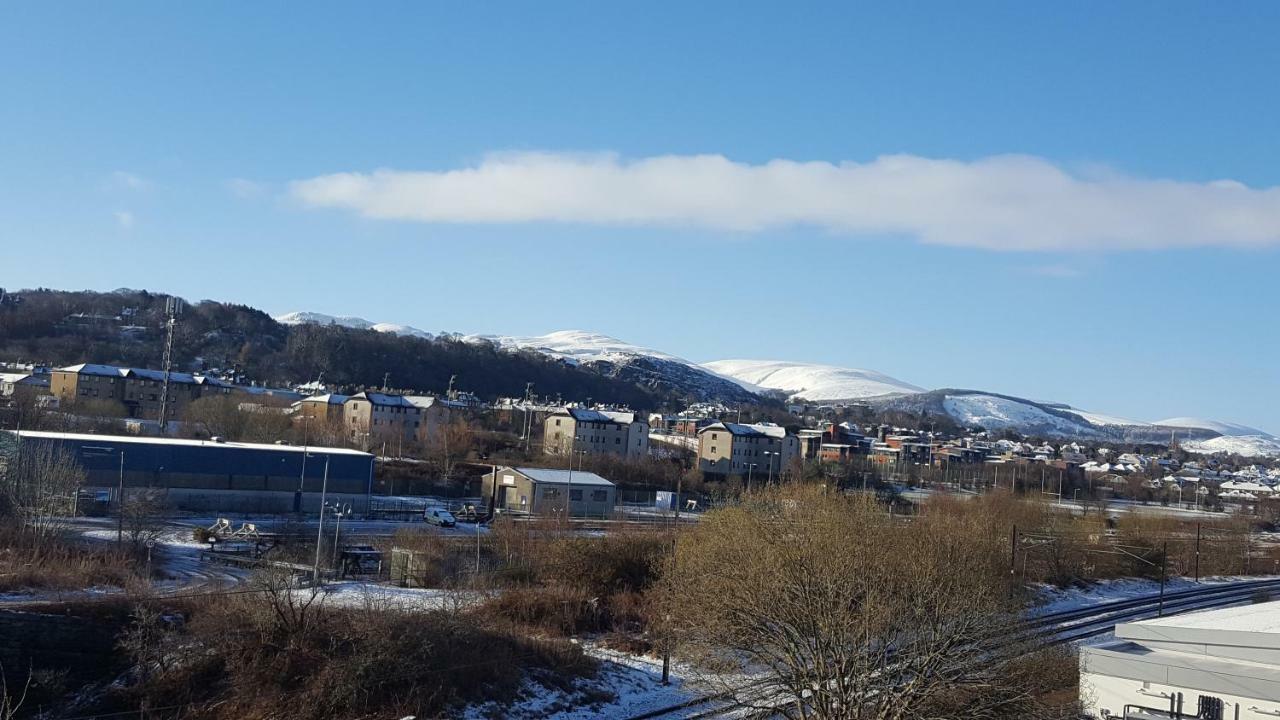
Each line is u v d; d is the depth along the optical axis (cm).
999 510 8706
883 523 5612
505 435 14750
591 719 3950
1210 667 3512
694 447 17375
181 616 4112
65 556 5069
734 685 3797
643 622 5331
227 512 7888
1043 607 7094
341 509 8212
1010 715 3316
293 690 3681
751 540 4922
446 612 4334
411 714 3600
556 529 6906
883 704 3275
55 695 3612
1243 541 10856
